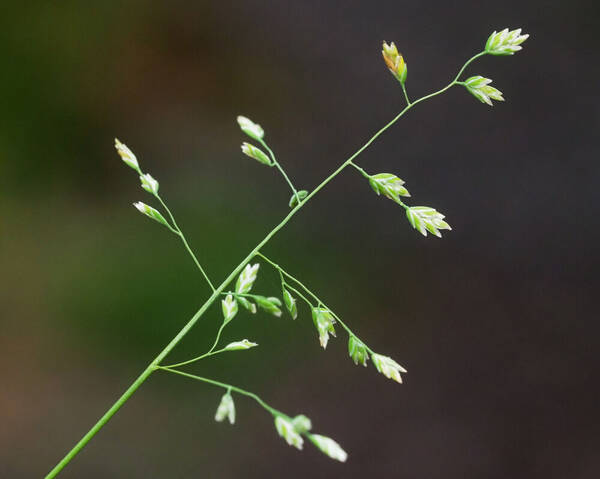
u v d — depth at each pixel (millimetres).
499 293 655
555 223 704
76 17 770
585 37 805
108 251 610
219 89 778
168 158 712
